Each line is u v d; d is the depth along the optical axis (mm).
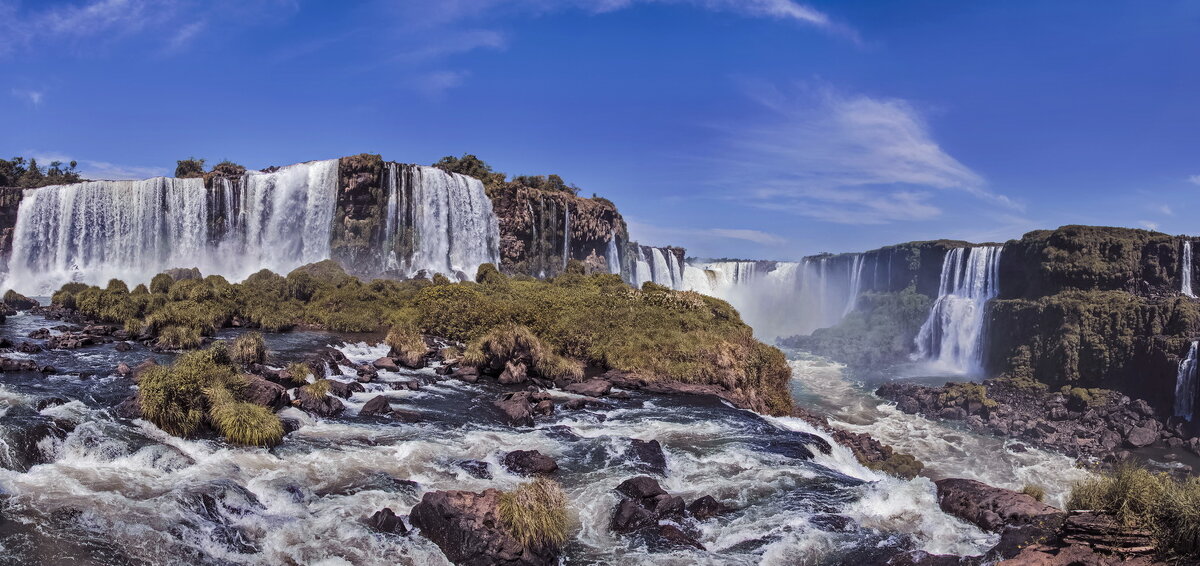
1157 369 53750
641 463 22891
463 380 33000
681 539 17797
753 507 20109
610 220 96000
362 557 15695
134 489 17375
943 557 16750
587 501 19688
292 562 15320
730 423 28969
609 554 17031
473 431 25141
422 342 38094
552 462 21859
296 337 39875
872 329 84312
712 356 37781
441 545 16266
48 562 13891
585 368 37562
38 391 23531
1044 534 16703
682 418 29531
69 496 16484
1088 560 14789
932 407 54938
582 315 41312
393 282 53156
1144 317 56312
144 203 64688
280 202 68438
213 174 68500
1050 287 66938
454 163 89750
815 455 26391
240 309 42594
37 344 30984
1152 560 14961
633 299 44750
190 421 21625
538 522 16625
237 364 26562
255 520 16719
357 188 67312
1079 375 58594
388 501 18406
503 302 43531
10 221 63375
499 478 20953
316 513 17406
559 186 97688
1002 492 20328
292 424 23531
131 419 21469
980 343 71250
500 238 78188
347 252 67000
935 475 39656
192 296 41688
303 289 48938
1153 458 45594
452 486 19969
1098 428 50844
